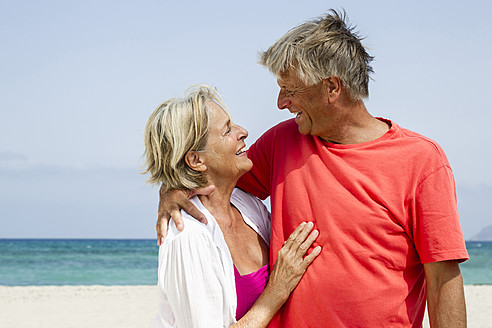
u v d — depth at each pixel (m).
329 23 2.64
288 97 2.73
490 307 13.16
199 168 2.90
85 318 11.61
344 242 2.63
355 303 2.58
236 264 2.90
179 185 2.92
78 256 48.50
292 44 2.61
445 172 2.57
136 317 11.75
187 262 2.64
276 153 3.10
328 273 2.64
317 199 2.74
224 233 2.95
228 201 3.04
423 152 2.61
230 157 2.92
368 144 2.71
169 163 2.89
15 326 10.72
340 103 2.67
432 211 2.51
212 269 2.68
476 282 30.62
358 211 2.62
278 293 2.71
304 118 2.79
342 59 2.59
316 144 2.87
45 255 49.41
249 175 3.24
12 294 16.11
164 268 2.72
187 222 2.74
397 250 2.60
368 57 2.77
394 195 2.60
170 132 2.85
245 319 2.68
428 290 2.56
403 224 2.59
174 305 2.69
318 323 2.65
